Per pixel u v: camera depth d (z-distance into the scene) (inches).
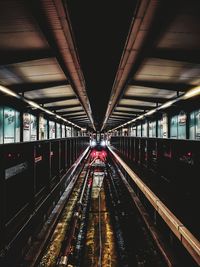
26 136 591.8
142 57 282.5
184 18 204.8
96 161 850.8
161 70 345.7
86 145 1101.7
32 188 182.9
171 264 158.6
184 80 400.8
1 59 291.7
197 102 498.3
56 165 322.7
